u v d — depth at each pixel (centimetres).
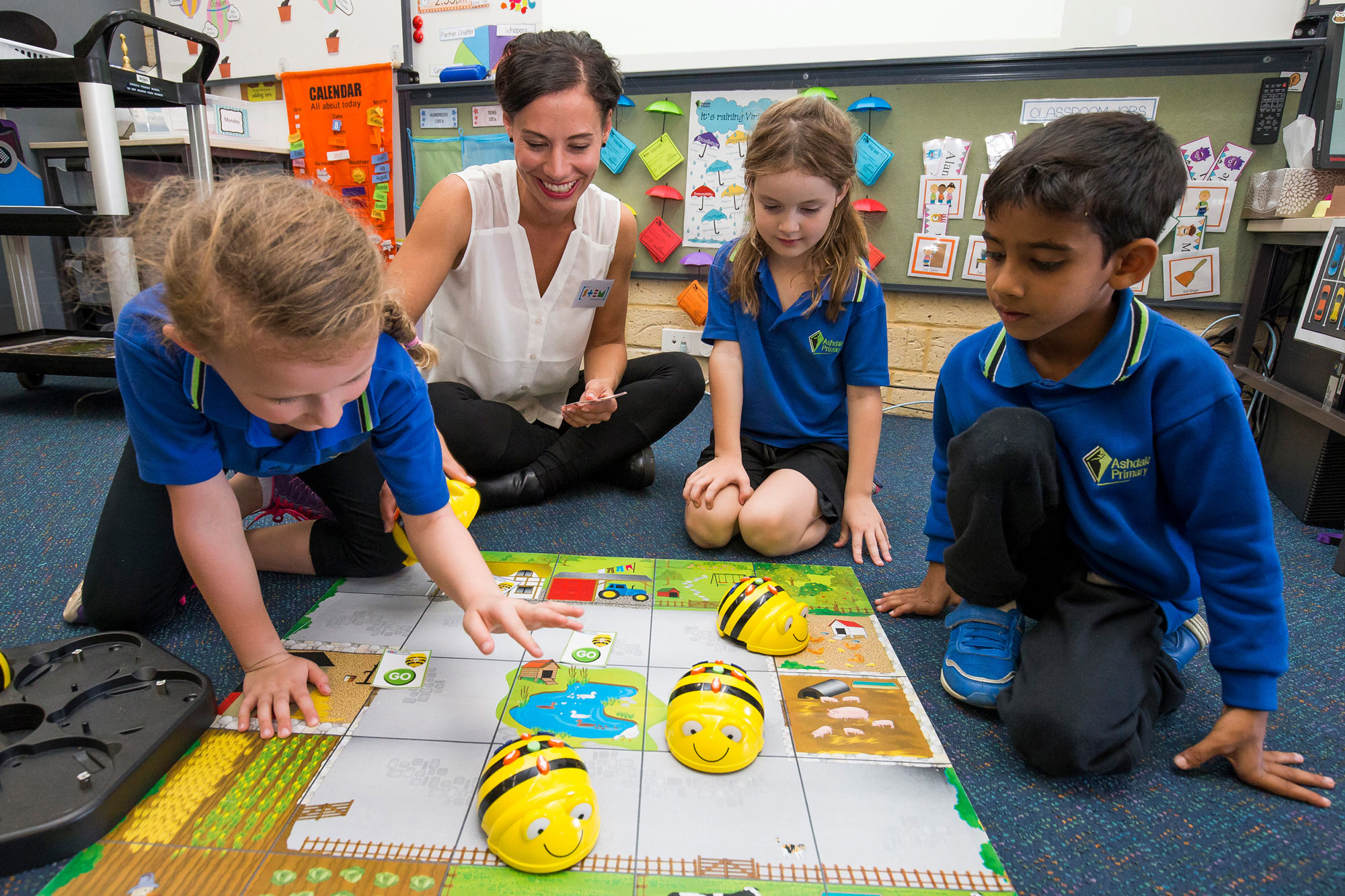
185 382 68
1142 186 69
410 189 245
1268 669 74
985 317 209
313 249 54
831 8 209
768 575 118
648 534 134
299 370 55
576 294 143
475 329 141
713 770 74
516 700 85
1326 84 169
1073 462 84
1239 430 75
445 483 85
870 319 131
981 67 192
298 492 119
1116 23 193
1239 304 192
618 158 220
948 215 203
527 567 118
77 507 142
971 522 83
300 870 63
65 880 61
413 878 62
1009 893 63
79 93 177
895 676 92
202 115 188
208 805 69
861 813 70
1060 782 78
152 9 278
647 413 150
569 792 64
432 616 102
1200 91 183
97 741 71
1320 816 74
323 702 83
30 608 105
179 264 54
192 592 109
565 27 232
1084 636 81
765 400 140
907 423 215
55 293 248
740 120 211
